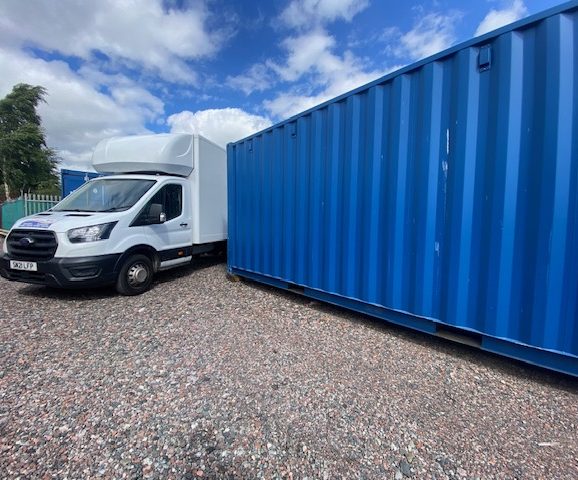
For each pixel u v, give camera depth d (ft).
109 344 11.16
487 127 8.74
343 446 6.55
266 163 17.08
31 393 8.21
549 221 7.80
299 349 10.94
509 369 9.68
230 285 19.84
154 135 20.66
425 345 11.32
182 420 7.25
